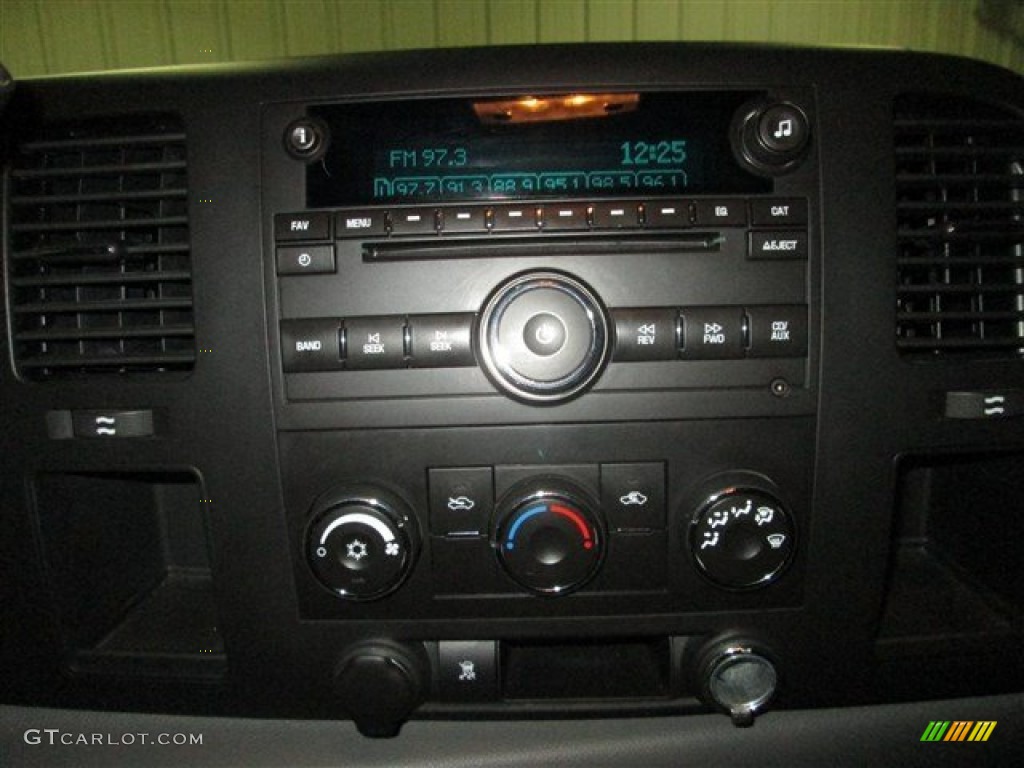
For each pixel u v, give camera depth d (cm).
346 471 60
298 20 109
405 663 61
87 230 62
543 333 57
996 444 61
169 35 109
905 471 79
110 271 61
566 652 71
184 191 59
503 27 109
